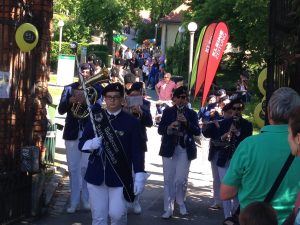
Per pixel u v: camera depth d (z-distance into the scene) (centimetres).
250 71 2317
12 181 696
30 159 707
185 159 803
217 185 869
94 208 581
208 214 848
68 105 787
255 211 309
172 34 4575
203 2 2838
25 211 730
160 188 1012
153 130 1816
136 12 4562
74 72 2527
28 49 680
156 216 822
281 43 606
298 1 572
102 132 575
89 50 4038
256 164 373
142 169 573
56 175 971
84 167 794
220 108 1068
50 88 2500
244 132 778
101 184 575
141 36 6700
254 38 1712
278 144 373
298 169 370
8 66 715
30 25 676
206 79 942
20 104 741
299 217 314
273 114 381
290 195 370
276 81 623
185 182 820
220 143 793
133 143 577
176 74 3111
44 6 885
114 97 575
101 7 4116
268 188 372
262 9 1652
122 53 4406
